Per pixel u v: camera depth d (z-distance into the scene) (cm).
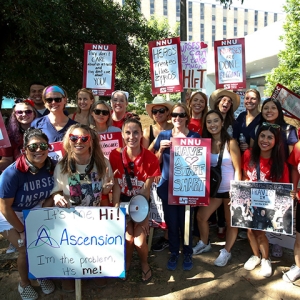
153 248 392
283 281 324
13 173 272
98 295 310
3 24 800
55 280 333
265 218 316
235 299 303
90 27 952
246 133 409
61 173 291
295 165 320
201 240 380
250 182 321
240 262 362
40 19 759
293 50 916
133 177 327
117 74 1177
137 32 1073
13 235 294
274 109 361
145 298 306
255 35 1809
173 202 338
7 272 345
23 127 371
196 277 336
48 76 901
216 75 502
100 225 279
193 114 437
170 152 341
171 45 483
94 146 296
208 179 336
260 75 2138
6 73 824
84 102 434
